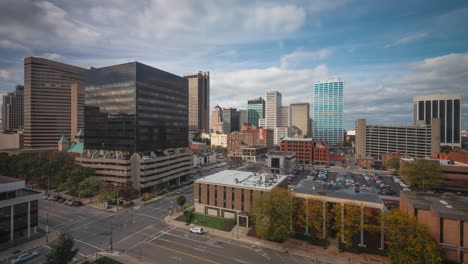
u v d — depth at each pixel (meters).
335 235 59.88
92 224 68.38
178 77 134.50
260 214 57.88
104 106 113.25
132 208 83.25
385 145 193.00
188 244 56.38
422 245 42.88
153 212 79.19
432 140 172.50
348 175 140.25
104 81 113.62
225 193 74.06
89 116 117.88
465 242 44.50
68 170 103.38
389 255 47.16
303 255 51.34
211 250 53.47
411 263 43.12
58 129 192.88
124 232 63.03
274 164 147.75
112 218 73.25
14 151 163.75
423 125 181.12
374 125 199.50
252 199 69.75
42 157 118.44
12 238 57.22
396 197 97.56
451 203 50.75
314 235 59.22
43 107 187.38
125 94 107.44
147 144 110.69
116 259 49.19
